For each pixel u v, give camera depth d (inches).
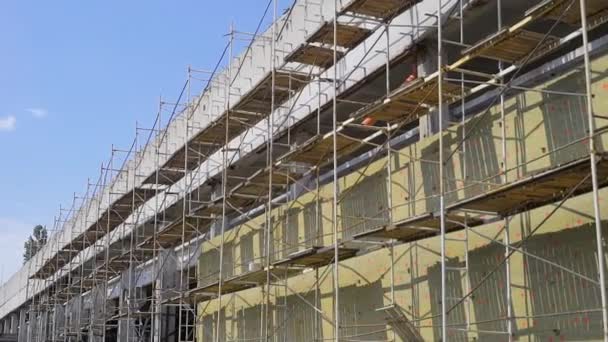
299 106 1091.9
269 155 1130.0
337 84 961.5
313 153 966.4
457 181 733.3
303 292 1002.7
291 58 1009.5
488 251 682.2
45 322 2559.1
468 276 689.0
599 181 571.2
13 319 3442.4
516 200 628.4
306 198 1034.7
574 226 589.6
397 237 804.0
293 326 1021.2
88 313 2265.0
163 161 1620.3
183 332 1691.7
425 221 706.2
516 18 765.9
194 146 1413.6
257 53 1234.6
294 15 1114.1
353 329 875.4
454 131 754.8
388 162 836.6
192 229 1446.9
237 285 1197.1
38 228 4699.8
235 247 1264.8
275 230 1114.1
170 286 1592.0
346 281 900.6
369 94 968.3
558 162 624.7
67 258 2393.0
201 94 1446.9
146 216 1758.1
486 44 639.1
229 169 1317.7
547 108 644.1
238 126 1268.5
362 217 892.6
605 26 713.6
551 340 603.5
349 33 915.4
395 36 870.4
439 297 739.4
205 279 1374.3
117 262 1867.6
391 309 741.3
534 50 618.2
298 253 930.7
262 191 1203.9
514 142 676.1
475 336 687.7
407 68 898.1
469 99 877.2
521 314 633.6
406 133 977.5
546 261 565.9
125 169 1897.1
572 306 586.9
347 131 1030.4
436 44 827.4
